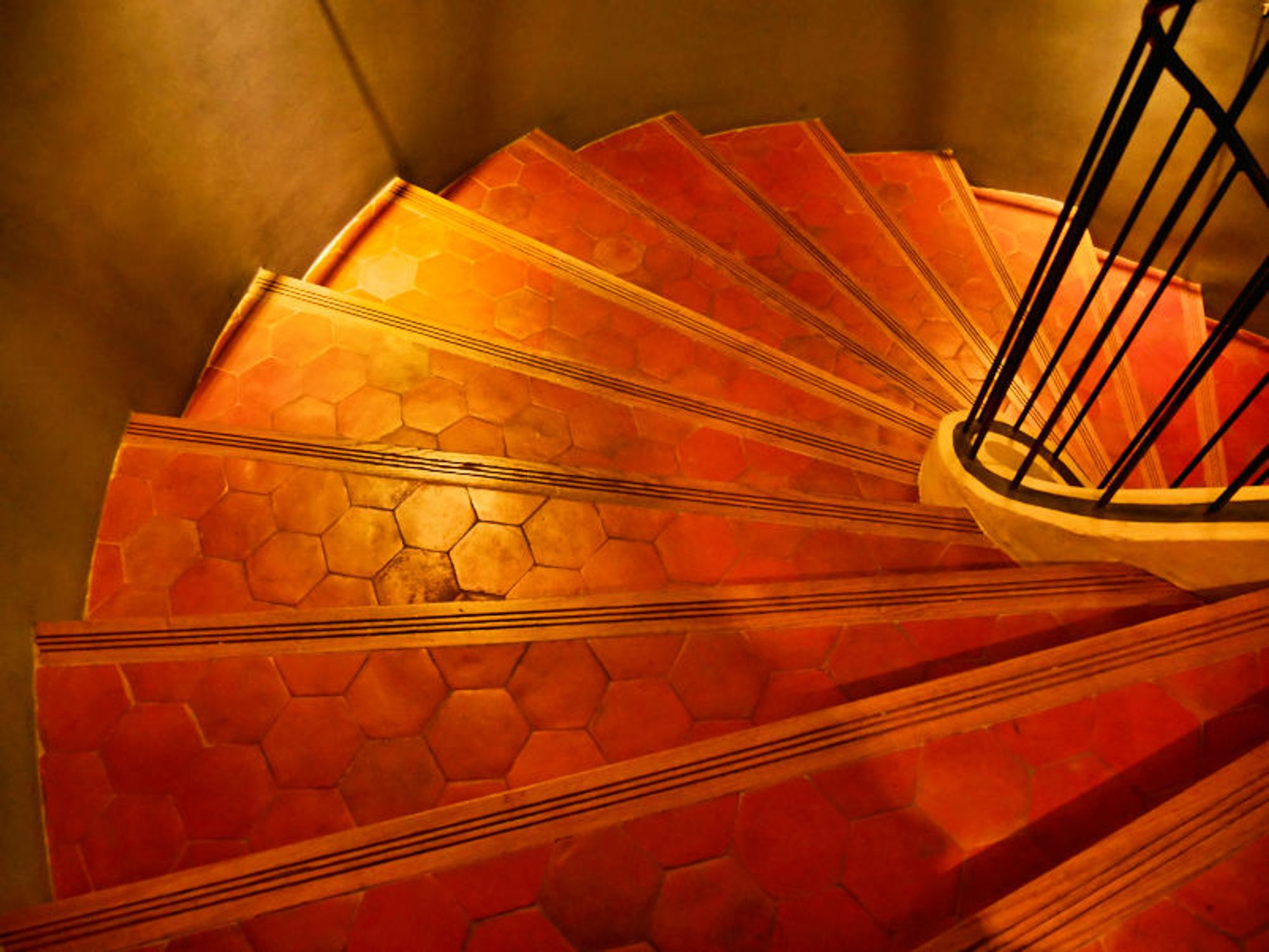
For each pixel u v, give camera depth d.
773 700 1.85
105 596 1.92
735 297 3.11
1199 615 1.78
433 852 1.51
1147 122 3.65
